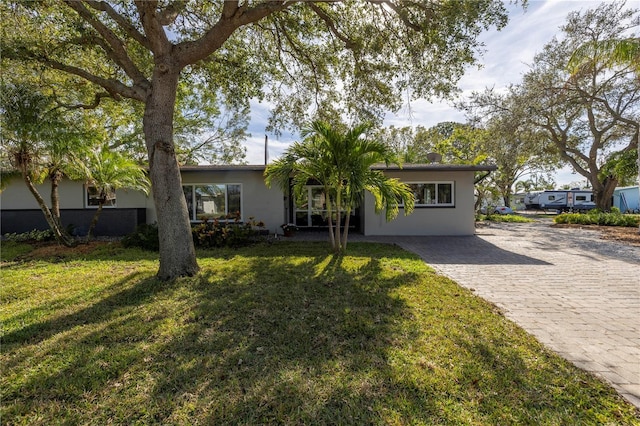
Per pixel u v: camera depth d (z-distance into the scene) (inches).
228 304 147.5
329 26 275.3
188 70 316.8
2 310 143.3
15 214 419.2
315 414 75.0
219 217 431.8
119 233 422.3
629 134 669.3
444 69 257.4
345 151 259.8
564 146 743.1
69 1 191.9
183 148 748.0
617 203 1039.6
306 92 347.6
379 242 366.6
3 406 78.3
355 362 97.0
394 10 232.8
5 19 220.7
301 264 236.5
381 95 309.1
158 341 111.1
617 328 125.0
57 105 293.9
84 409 77.2
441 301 154.9
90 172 312.2
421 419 73.3
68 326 124.9
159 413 75.4
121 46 208.1
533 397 80.9
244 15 199.8
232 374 90.9
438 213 434.9
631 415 74.8
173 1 217.6
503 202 1255.5
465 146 817.5
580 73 531.8
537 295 168.1
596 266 239.6
